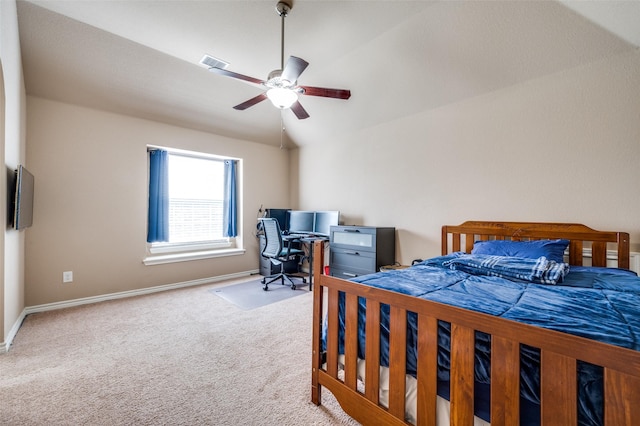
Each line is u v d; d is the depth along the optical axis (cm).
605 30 197
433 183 317
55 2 219
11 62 210
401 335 113
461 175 294
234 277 448
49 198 295
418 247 331
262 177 482
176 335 240
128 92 322
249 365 194
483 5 215
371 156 382
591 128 220
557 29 210
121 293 341
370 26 244
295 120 438
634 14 175
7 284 215
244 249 461
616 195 211
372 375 124
